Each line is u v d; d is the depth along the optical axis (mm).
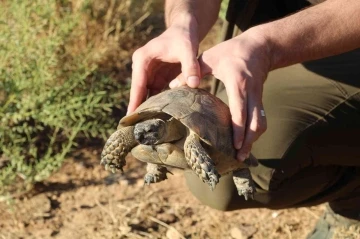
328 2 963
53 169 1559
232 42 925
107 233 1451
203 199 1183
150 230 1466
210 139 904
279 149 1106
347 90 1114
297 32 934
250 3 1172
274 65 938
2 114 1575
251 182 966
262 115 909
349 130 1123
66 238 1441
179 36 1010
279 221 1480
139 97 1021
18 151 1546
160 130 937
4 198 1500
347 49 967
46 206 1521
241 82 896
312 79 1125
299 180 1154
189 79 951
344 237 1292
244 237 1438
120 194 1572
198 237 1443
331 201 1268
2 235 1440
